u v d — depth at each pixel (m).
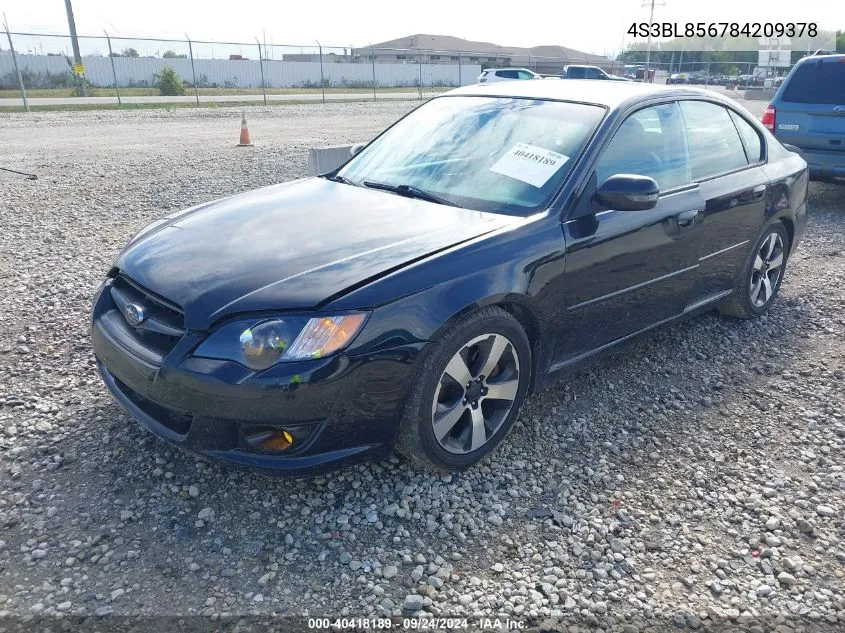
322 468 2.67
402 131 4.19
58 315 4.71
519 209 3.30
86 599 2.34
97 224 7.30
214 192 9.01
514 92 4.12
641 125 3.79
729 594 2.53
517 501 2.97
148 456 3.12
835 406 3.88
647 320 3.89
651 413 3.74
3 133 15.49
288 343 2.54
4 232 6.84
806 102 8.34
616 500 3.01
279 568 2.53
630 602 2.46
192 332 2.63
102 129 16.78
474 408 3.05
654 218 3.63
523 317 3.18
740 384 4.11
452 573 2.55
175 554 2.57
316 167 8.73
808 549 2.77
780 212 4.76
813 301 5.48
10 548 2.55
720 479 3.20
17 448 3.15
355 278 2.69
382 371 2.64
